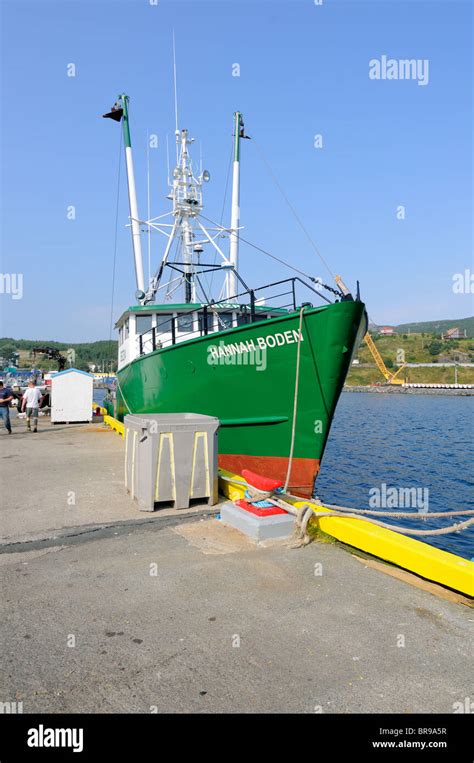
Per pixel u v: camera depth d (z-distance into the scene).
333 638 3.30
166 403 11.03
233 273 15.27
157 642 3.26
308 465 8.46
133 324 13.41
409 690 2.79
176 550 4.86
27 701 2.70
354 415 54.12
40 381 46.81
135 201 16.22
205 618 3.57
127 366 14.15
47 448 12.02
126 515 5.93
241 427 9.20
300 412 8.36
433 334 165.25
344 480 19.98
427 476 20.78
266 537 5.12
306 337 8.02
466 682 2.86
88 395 19.58
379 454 26.75
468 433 36.81
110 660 3.06
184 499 6.13
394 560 4.48
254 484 5.66
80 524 5.62
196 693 2.76
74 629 3.42
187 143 15.48
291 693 2.76
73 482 7.90
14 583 4.15
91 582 4.17
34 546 5.00
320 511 5.32
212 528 5.46
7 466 9.45
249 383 8.98
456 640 3.29
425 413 56.56
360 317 7.75
